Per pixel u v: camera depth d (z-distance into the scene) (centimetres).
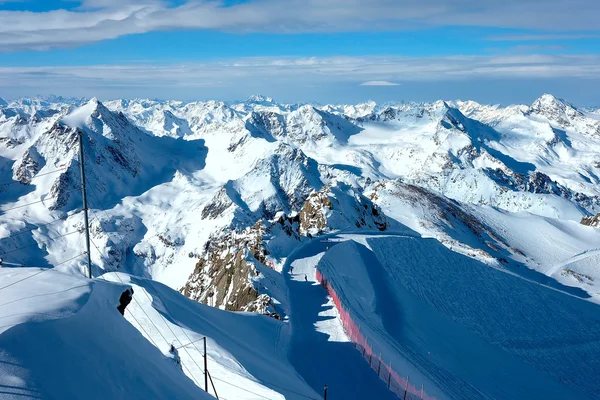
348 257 8431
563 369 6550
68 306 1616
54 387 1229
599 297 11869
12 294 1678
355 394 3519
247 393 2628
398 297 7281
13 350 1259
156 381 1616
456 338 6419
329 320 5119
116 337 1697
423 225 15300
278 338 4478
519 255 16262
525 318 8219
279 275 6756
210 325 3903
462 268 9931
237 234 8994
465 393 4475
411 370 4366
